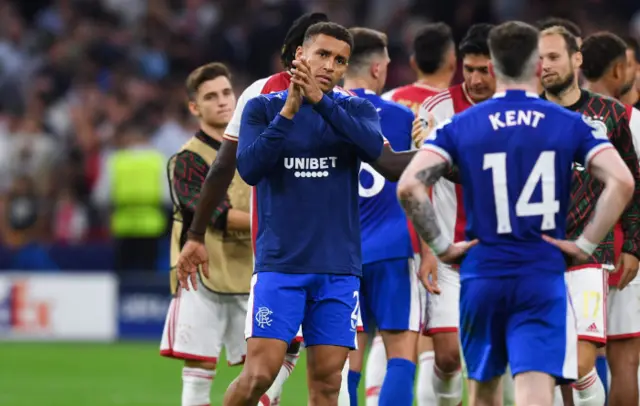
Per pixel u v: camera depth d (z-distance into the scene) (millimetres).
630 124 26328
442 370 28016
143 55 72625
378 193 27094
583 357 25484
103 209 59844
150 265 56125
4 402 37125
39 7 80188
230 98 28234
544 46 25453
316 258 22516
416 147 27266
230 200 28031
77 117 66250
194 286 25672
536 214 20406
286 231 22516
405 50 69688
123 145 59969
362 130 22234
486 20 69750
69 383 41594
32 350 51875
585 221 25266
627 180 20281
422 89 30578
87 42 73688
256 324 22422
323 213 22547
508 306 20594
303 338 23406
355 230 22938
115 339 55844
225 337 28391
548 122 20531
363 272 27281
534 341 20375
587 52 28625
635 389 26781
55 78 71312
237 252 28000
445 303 27812
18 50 74125
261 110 22766
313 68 22734
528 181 20406
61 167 62375
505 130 20516
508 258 20438
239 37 75062
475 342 21109
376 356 29844
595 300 25531
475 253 20688
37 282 56094
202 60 73250
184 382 28047
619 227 26562
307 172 22500
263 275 22672
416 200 20547
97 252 56438
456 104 28562
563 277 20641
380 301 27062
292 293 22469
